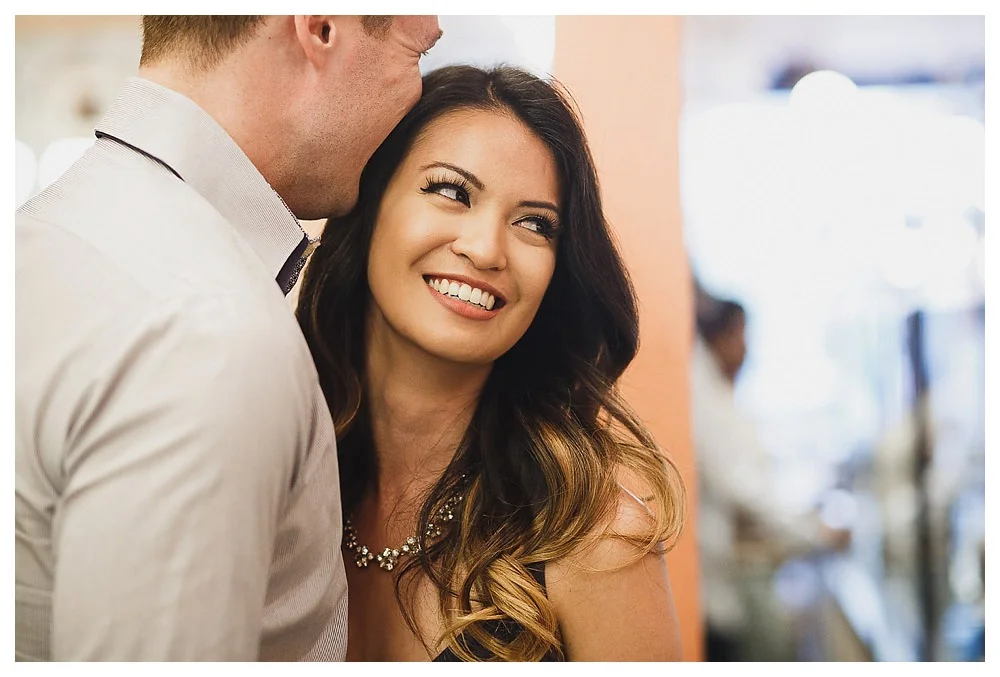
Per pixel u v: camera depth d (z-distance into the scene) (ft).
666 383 4.59
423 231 3.88
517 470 4.04
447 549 4.00
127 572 2.13
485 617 3.86
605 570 3.94
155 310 2.30
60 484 2.35
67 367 2.31
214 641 2.17
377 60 3.34
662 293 4.59
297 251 3.08
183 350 2.26
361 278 4.11
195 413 2.19
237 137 2.96
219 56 2.90
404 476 4.13
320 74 3.13
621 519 4.02
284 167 3.14
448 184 3.88
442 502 4.05
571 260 4.11
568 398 4.16
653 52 4.54
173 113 2.78
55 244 2.50
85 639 2.13
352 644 4.10
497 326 3.96
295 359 2.45
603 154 4.54
